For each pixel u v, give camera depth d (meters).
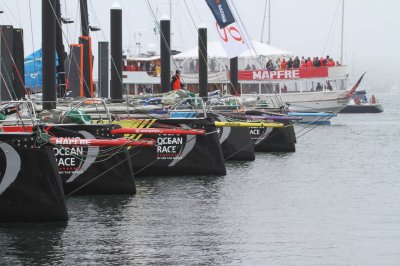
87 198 43.94
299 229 37.66
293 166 62.88
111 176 44.38
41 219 37.47
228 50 74.19
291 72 125.19
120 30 60.91
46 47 47.56
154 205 42.62
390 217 40.78
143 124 51.25
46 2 47.34
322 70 125.50
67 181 43.50
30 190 36.84
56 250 32.94
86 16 73.12
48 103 47.75
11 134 36.38
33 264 30.95
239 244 34.50
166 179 51.75
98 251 32.91
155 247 33.69
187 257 32.25
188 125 52.62
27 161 36.66
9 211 36.91
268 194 47.59
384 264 31.80
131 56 122.56
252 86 124.31
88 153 43.56
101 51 69.31
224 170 54.28
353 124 131.50
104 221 38.34
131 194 45.06
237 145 65.44
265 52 126.75
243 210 42.03
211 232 36.69
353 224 38.97
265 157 70.00
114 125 43.75
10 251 32.72
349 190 49.97
